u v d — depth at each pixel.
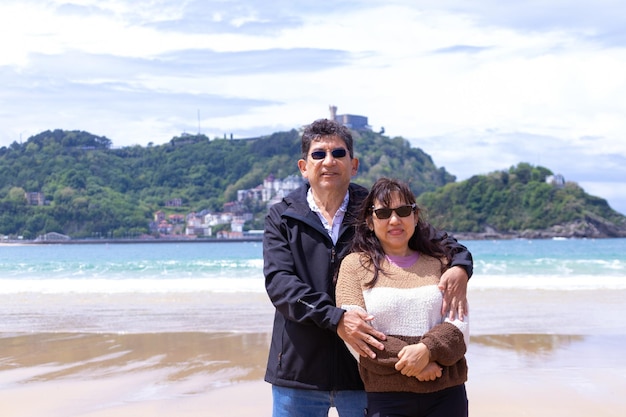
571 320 10.16
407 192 3.19
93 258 48.72
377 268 3.12
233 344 8.26
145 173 190.75
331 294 3.32
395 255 3.22
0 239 151.38
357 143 194.62
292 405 3.34
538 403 5.37
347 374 3.30
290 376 3.31
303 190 3.54
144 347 8.16
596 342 8.16
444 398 3.03
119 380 6.39
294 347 3.31
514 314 10.88
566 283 16.88
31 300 13.84
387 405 3.01
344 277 3.15
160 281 18.41
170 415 5.14
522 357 7.25
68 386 6.16
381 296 3.06
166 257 48.53
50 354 7.79
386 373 2.99
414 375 2.95
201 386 6.10
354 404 3.34
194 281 18.33
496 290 14.96
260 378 6.40
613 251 55.09
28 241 150.25
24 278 22.98
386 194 3.16
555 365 6.82
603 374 6.38
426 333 3.00
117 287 16.81
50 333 9.38
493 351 7.61
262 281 18.17
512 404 5.34
